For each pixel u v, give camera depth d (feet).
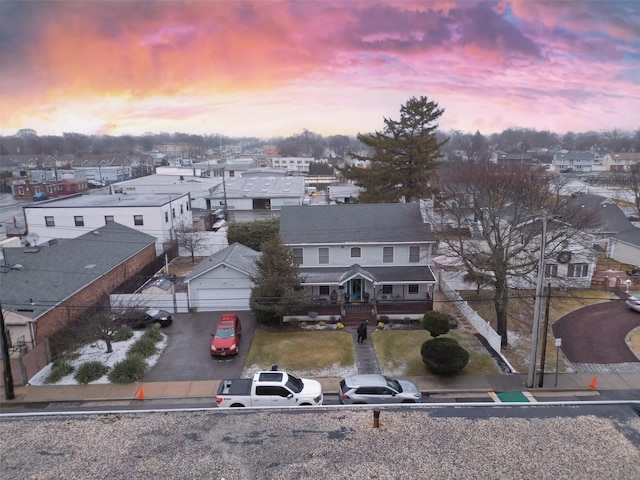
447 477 36.37
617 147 492.54
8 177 347.56
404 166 139.54
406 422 43.86
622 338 82.07
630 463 38.01
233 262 93.20
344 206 103.40
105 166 373.20
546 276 90.63
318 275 91.86
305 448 40.06
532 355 64.54
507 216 110.11
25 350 66.44
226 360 72.90
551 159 413.39
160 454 39.58
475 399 62.13
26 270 85.35
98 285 90.22
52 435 42.75
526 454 39.09
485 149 385.09
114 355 73.56
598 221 116.37
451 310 95.14
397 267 95.50
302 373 69.00
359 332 79.41
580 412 45.52
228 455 39.24
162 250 134.72
